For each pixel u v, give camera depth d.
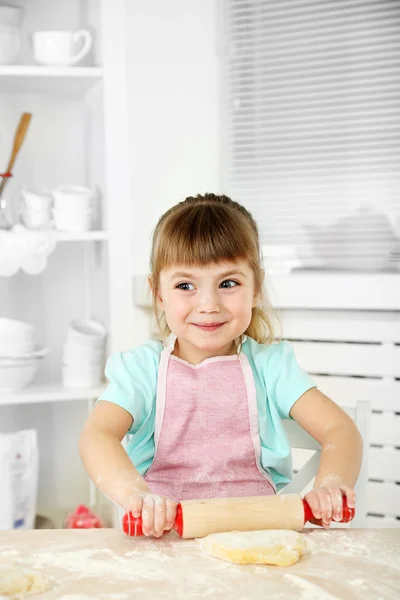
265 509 0.90
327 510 0.91
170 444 1.22
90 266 2.40
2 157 2.34
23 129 2.12
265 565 0.79
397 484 2.10
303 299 2.11
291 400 1.23
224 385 1.24
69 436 2.45
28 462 2.06
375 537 0.89
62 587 0.73
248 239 1.17
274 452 1.23
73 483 2.46
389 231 2.27
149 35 2.30
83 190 2.21
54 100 2.37
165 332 1.36
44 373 2.41
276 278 2.13
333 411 1.19
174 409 1.23
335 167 2.31
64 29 2.36
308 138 2.34
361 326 2.10
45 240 2.05
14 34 2.11
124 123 2.12
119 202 2.13
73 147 2.39
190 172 2.35
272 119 2.35
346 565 0.79
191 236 1.14
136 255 2.29
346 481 1.03
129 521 0.87
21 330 2.09
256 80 2.36
